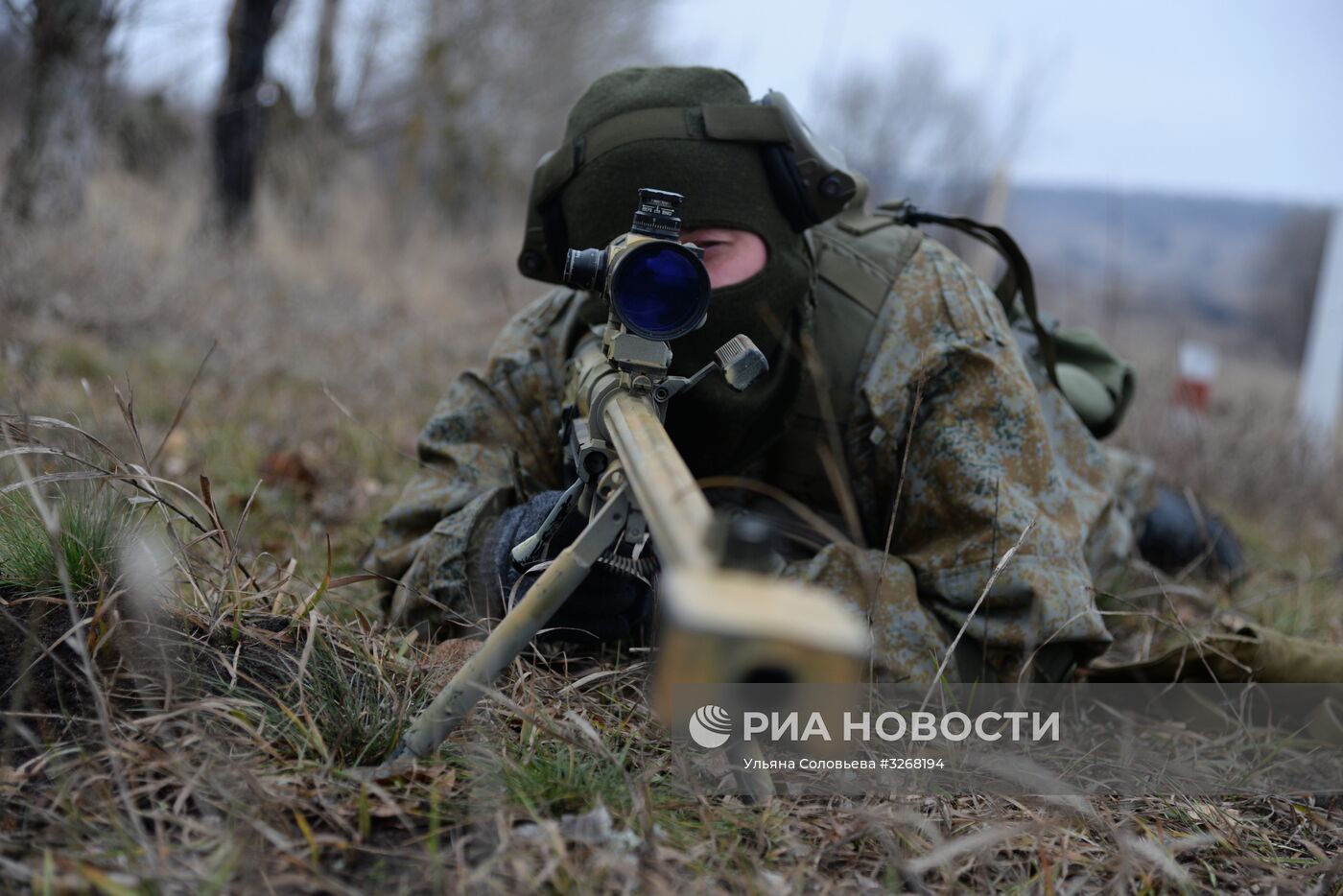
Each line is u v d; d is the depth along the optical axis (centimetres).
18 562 181
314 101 944
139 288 555
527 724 165
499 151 1284
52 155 597
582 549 133
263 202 909
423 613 218
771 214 205
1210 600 286
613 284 144
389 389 518
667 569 98
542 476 249
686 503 105
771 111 206
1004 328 231
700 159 202
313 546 293
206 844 133
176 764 143
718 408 204
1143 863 161
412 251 981
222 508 313
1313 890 159
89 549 180
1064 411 262
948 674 204
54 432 250
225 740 156
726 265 203
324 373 518
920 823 151
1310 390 717
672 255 144
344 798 147
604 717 183
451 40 1084
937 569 213
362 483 365
